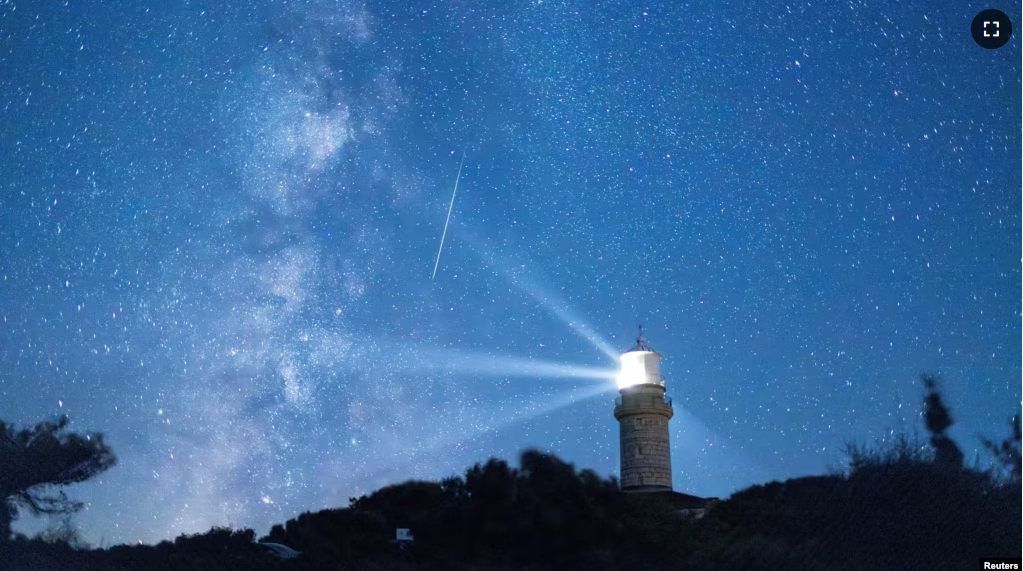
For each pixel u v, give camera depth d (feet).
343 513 72.13
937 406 82.28
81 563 73.92
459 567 69.36
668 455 132.26
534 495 72.49
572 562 70.38
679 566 71.36
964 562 72.49
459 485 73.15
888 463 78.54
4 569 74.95
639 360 134.92
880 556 74.13
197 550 72.38
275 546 71.67
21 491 79.71
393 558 68.59
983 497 78.13
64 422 83.05
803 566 71.31
